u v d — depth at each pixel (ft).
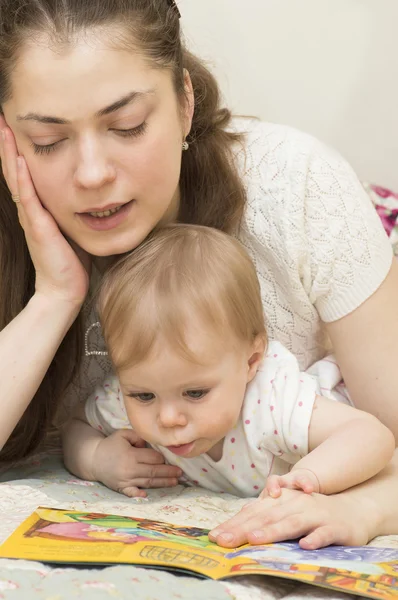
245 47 9.47
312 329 6.59
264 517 4.73
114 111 5.19
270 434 5.66
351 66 9.42
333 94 9.51
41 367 5.98
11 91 5.33
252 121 6.85
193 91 6.19
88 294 6.48
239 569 4.09
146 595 3.81
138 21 5.27
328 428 5.54
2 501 5.29
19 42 5.18
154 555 4.23
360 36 9.34
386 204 8.87
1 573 4.04
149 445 6.25
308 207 6.27
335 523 4.76
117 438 6.12
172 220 6.43
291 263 6.21
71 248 6.03
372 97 9.45
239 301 5.55
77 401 6.93
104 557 4.18
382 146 9.55
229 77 9.53
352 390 6.30
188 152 6.29
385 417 6.17
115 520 4.85
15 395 5.89
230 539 4.55
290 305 6.47
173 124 5.49
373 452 5.29
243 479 5.93
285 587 4.21
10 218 6.32
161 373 5.37
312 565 4.18
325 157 6.45
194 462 5.98
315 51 9.43
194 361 5.34
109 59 5.14
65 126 5.23
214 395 5.45
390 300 6.26
